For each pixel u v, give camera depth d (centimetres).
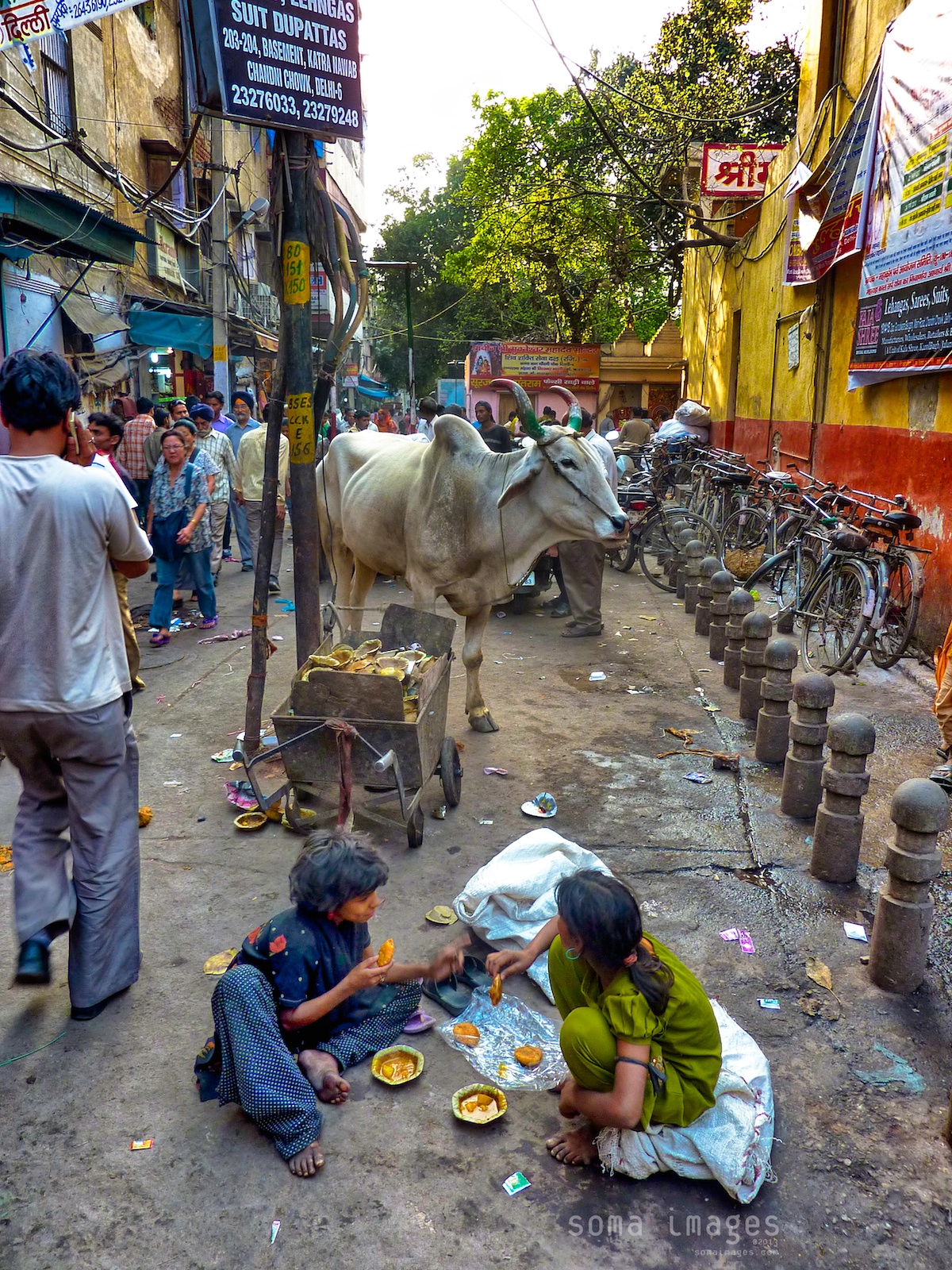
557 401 2683
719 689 671
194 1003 324
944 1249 235
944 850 439
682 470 1462
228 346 1694
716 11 1814
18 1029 310
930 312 672
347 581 663
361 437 626
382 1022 300
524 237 2381
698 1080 251
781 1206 247
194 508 766
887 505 793
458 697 645
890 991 333
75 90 1314
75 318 1214
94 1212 243
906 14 723
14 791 486
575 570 808
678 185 1984
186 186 1872
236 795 475
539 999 327
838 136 941
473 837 442
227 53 431
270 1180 253
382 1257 230
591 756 544
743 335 1454
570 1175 256
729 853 430
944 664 511
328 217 504
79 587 282
